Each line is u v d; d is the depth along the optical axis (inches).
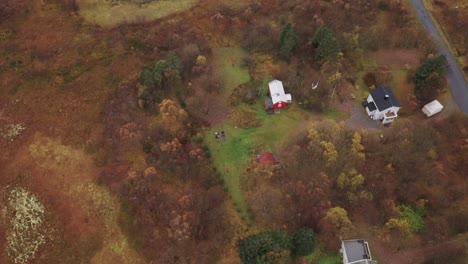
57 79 2603.3
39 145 2316.7
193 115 2502.5
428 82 2598.4
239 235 2028.8
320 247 2004.2
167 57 2586.1
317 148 2215.8
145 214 2018.9
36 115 2437.3
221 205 2126.0
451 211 2171.5
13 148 2308.1
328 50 2716.5
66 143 2322.8
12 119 2418.8
